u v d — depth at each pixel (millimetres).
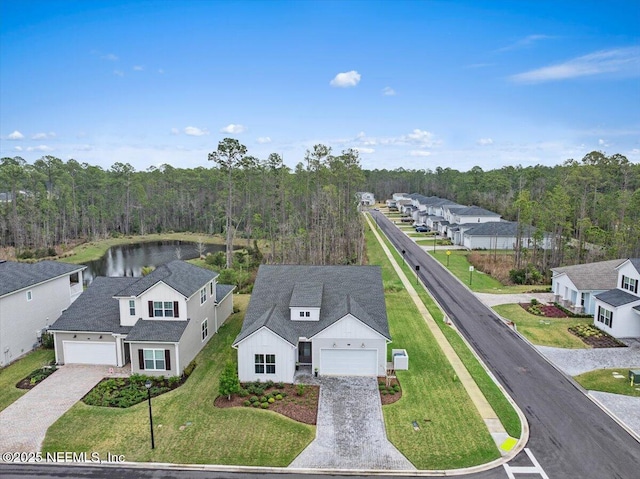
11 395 24891
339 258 62219
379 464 18688
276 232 79125
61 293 35469
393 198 144125
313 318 28578
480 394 24406
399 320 36125
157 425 21578
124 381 26391
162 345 26516
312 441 20234
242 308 40750
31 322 31922
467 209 82625
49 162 99812
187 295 28078
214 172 105750
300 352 28234
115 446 19938
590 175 76875
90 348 28906
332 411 22750
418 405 23312
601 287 37750
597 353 30062
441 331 33844
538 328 34906
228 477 17953
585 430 21047
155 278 29250
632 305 32281
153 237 97125
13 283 30766
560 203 57812
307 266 33906
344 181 74125
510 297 43469
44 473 18219
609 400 23828
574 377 26516
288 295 30953
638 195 66062
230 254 59812
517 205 59031
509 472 18141
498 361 28797
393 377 26359
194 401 23922
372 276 32656
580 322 36219
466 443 20047
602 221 71562
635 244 55281
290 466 18562
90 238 93125
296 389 25125
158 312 28547
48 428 21422
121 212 103375
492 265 57188
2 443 20250
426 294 43844
